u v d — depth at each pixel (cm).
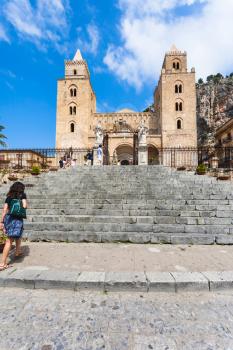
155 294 383
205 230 700
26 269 448
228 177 1192
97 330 285
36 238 685
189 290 393
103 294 382
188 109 4516
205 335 278
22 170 1681
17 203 481
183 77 4631
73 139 4544
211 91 6788
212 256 547
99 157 1928
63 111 4678
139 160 1803
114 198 929
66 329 287
